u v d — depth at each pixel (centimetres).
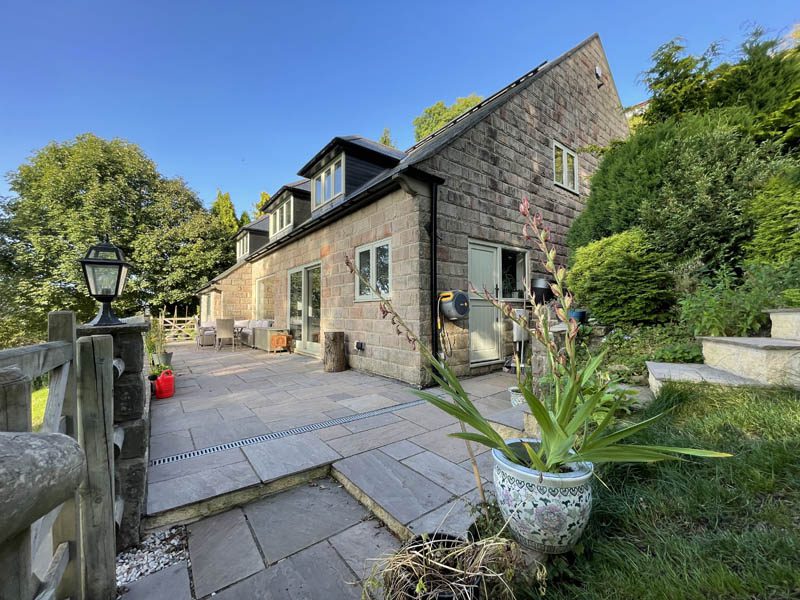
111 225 1445
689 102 538
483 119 573
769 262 318
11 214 1400
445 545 118
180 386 481
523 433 241
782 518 119
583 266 421
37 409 407
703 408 199
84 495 131
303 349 816
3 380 73
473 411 137
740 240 373
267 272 1062
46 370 104
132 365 174
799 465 137
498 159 601
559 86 755
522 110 657
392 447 263
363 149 691
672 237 399
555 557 125
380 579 135
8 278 1304
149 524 178
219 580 146
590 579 115
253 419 331
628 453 108
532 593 113
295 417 337
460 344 516
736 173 371
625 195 453
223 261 1773
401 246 497
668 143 417
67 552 116
